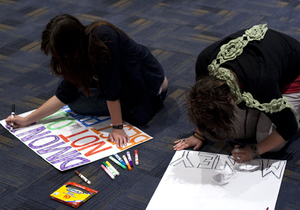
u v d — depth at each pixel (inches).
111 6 136.9
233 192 60.6
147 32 117.9
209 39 111.7
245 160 65.7
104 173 67.6
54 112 79.4
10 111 86.0
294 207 58.6
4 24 127.6
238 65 55.6
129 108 78.3
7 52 110.8
